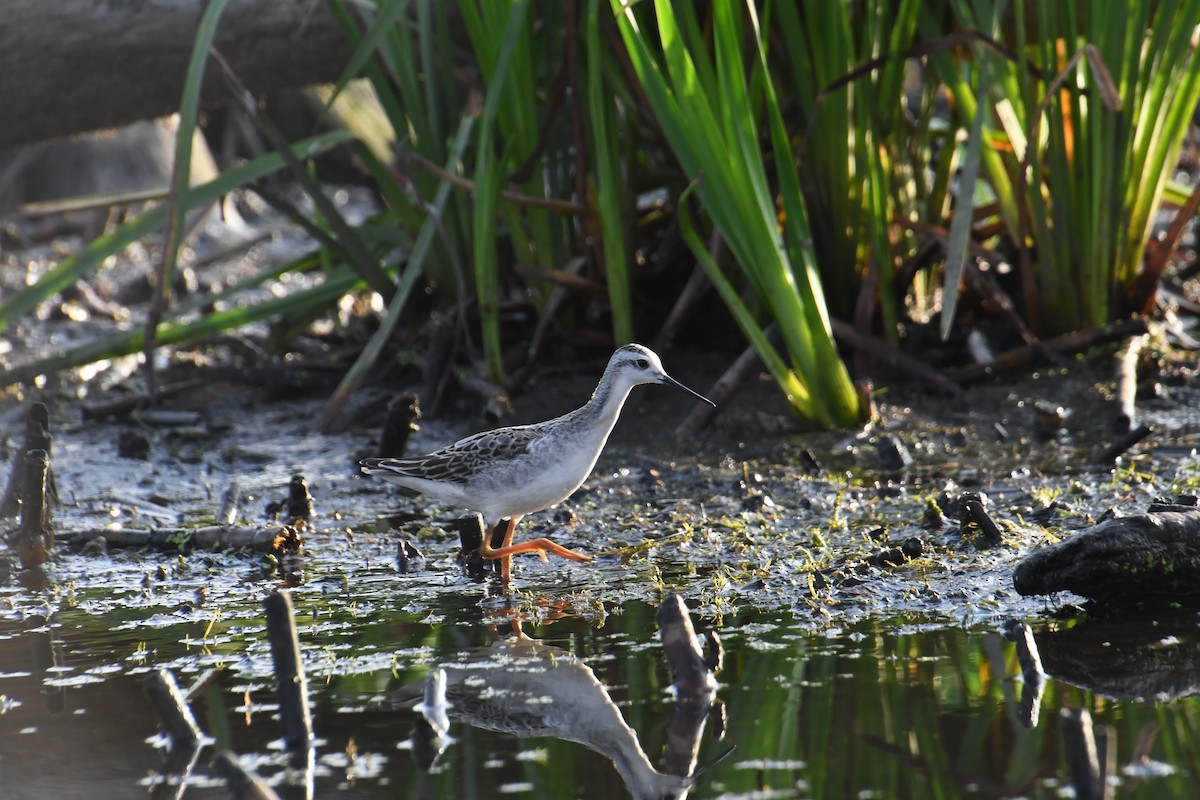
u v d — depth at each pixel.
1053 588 8.64
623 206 14.84
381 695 7.60
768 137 14.59
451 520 11.80
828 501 11.38
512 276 16.09
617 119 14.00
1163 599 8.66
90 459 14.27
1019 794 6.06
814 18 13.23
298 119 31.88
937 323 15.05
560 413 14.19
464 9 13.55
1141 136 13.33
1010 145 13.61
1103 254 13.72
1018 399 13.55
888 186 14.66
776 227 12.43
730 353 15.23
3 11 14.59
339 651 8.37
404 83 14.25
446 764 6.65
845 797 6.11
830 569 9.46
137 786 6.51
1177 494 10.41
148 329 12.73
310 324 17.03
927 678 7.48
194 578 10.30
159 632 8.94
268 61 15.28
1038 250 13.92
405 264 16.16
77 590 10.03
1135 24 12.64
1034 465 11.95
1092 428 12.80
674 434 13.63
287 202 14.65
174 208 12.32
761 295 12.95
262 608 9.41
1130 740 6.55
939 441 12.86
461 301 14.65
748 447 13.09
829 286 14.60
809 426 13.38
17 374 15.23
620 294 13.95
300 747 6.91
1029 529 10.08
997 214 15.06
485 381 14.40
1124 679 7.37
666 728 6.97
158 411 15.57
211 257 25.45
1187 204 13.70
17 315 13.92
